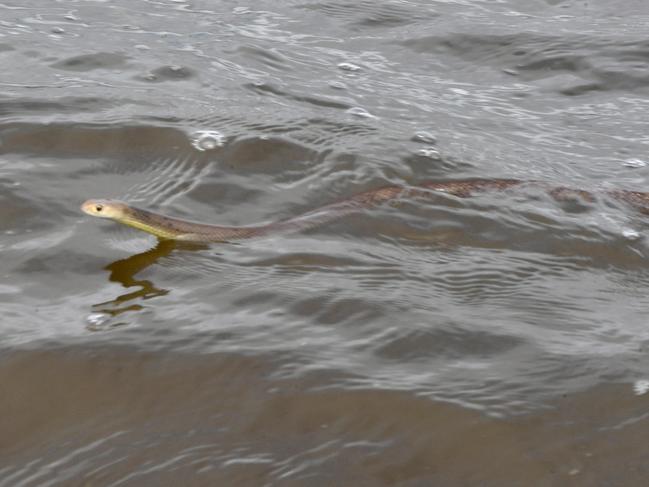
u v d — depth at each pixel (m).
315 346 6.16
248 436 5.44
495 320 6.58
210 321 6.43
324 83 11.47
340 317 6.51
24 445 5.46
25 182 8.18
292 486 5.08
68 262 7.17
